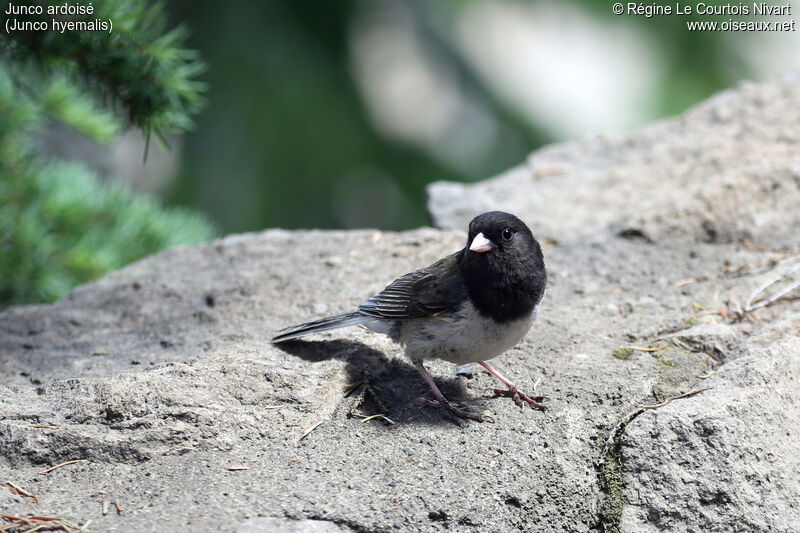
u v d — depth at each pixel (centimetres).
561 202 1289
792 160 1205
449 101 2064
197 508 667
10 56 940
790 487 714
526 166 1420
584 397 816
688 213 1147
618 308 988
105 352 928
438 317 805
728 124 1384
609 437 766
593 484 733
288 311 993
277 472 720
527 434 770
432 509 681
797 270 1016
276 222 1886
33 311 1031
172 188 1845
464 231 1246
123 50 918
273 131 1839
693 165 1295
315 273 1074
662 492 717
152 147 2009
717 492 709
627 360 877
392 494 694
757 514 697
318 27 1905
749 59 2045
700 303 991
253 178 1845
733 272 1045
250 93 1823
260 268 1102
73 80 970
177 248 1191
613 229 1177
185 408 772
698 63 2039
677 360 868
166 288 1070
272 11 1858
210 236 1327
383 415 805
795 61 2045
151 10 934
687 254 1098
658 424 752
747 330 928
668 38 2041
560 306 998
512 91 2084
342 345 895
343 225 2038
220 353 873
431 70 2052
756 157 1252
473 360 833
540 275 805
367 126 1931
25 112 1185
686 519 703
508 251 783
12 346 951
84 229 1248
